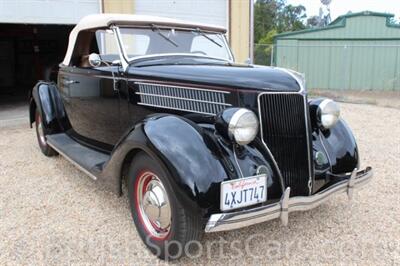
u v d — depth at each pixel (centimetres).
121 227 360
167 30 446
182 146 279
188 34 459
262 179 292
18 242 332
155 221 311
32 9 870
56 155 589
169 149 278
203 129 302
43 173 512
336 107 362
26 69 1795
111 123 437
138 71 390
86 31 466
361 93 1659
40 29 1552
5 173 511
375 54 1780
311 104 367
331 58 1820
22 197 429
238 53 1249
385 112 1064
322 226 365
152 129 293
